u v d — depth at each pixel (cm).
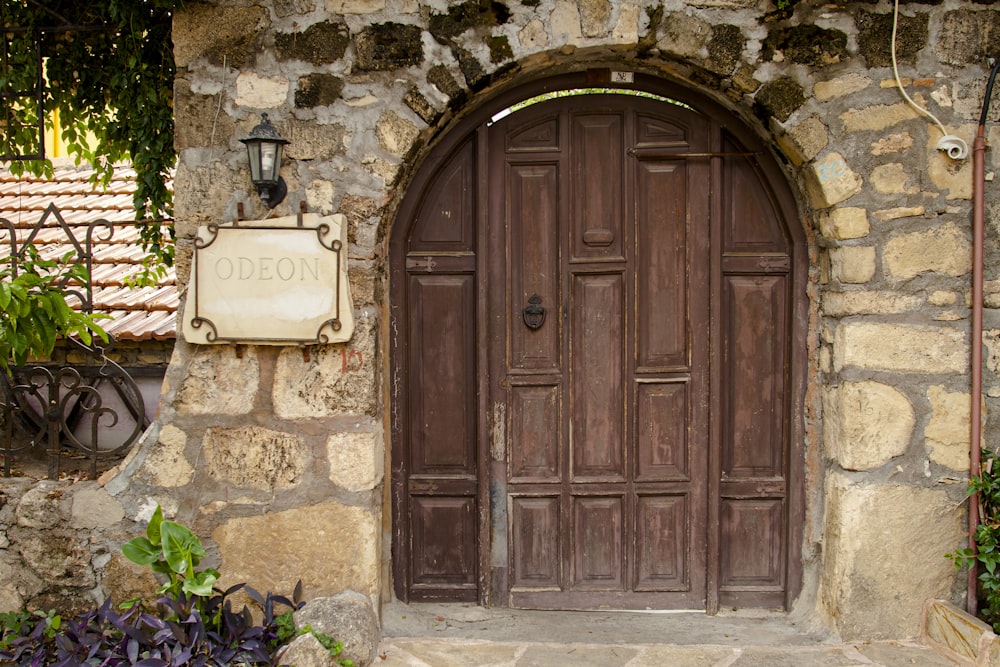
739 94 292
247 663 266
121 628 267
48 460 330
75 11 322
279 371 294
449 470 325
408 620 313
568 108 313
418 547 327
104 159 566
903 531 296
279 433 294
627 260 316
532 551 326
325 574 296
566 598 326
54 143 620
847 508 296
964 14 288
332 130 290
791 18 287
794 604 322
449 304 320
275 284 289
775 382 321
